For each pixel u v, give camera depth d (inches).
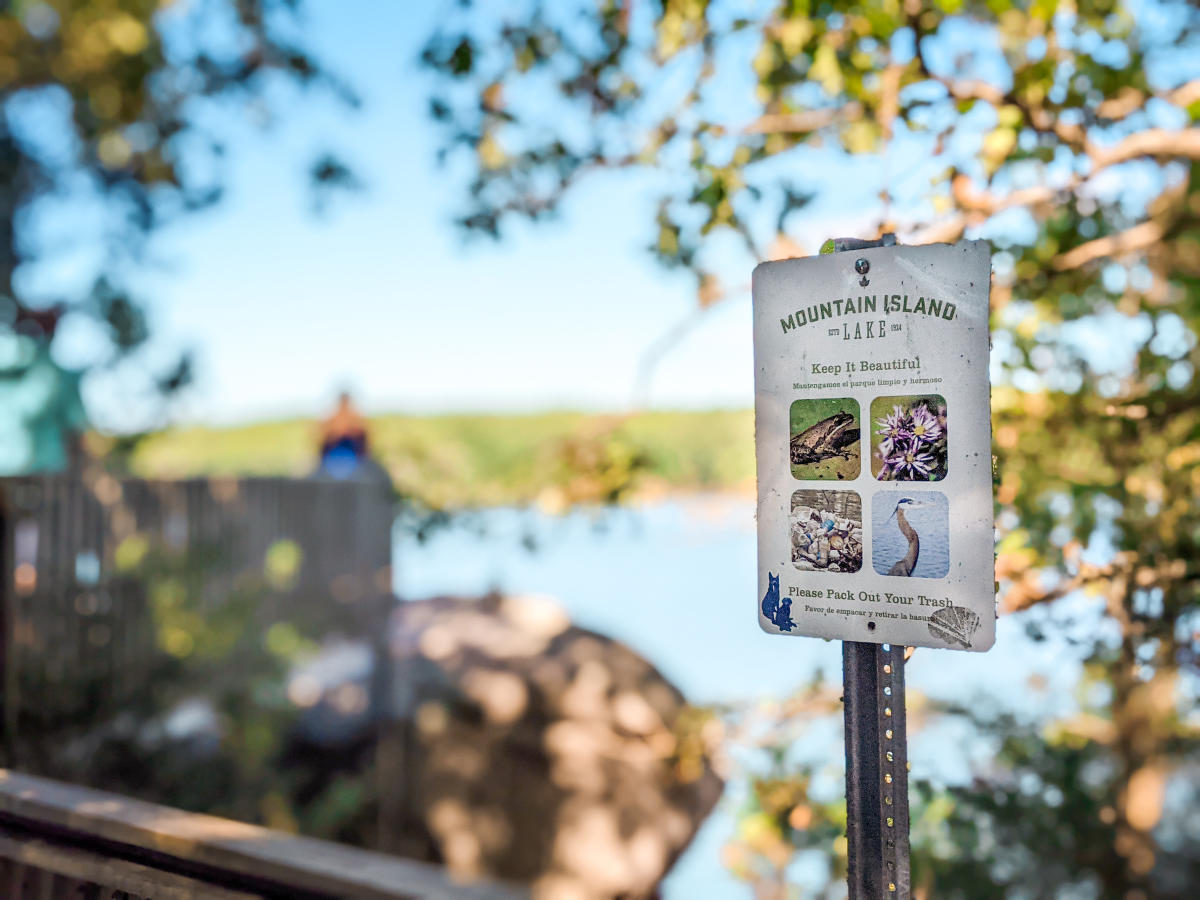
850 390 56.2
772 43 112.9
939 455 53.8
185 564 209.3
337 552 247.4
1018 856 109.3
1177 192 102.7
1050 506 102.4
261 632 218.8
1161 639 97.8
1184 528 99.7
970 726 116.9
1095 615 98.5
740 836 120.7
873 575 55.6
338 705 217.6
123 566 199.0
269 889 48.6
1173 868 114.3
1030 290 102.5
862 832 56.3
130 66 288.4
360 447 339.0
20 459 223.1
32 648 182.2
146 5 309.9
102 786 177.0
